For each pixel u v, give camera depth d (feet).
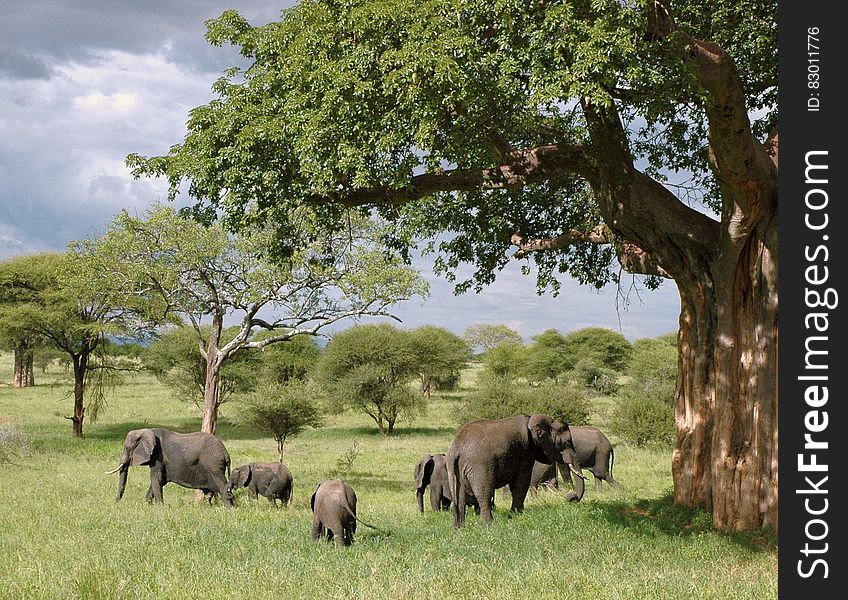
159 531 44.09
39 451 102.58
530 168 42.11
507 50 33.35
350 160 34.50
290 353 176.45
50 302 122.72
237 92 40.37
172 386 154.81
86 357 127.44
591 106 37.14
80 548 38.17
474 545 37.68
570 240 50.26
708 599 27.43
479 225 53.47
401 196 41.86
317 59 36.24
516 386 111.04
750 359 42.14
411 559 35.32
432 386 208.95
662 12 33.78
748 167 37.91
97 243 84.28
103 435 130.72
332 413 154.61
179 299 77.20
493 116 35.99
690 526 42.16
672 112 47.16
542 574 30.83
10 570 33.06
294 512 57.06
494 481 44.45
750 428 41.83
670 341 240.12
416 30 33.22
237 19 42.57
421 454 110.42
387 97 34.99
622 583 29.30
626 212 42.52
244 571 32.48
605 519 43.57
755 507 41.11
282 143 37.58
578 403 105.50
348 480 82.53
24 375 229.04
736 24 44.62
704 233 42.91
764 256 41.50
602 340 238.89
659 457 89.35
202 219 40.96
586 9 33.09
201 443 63.00
